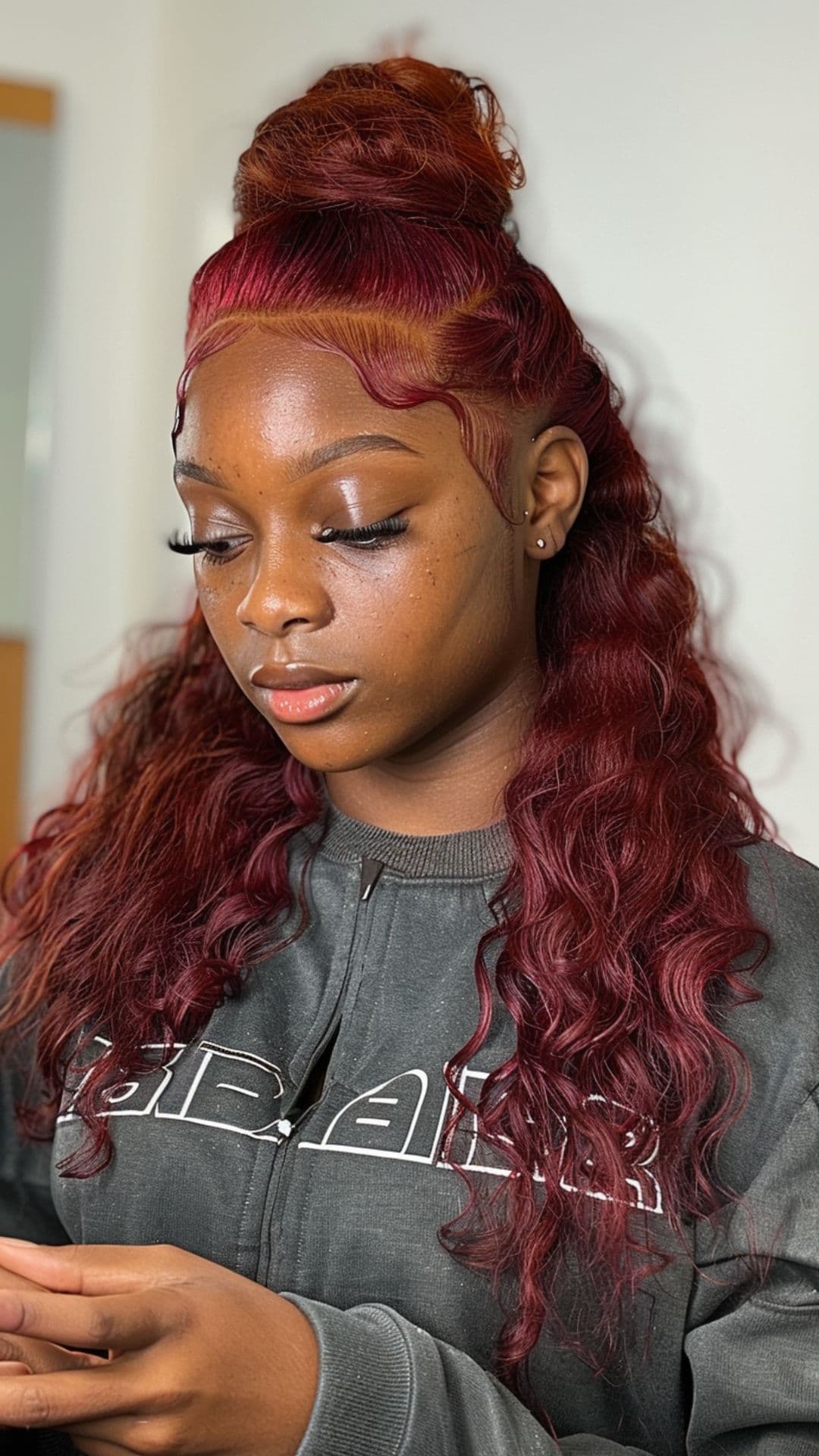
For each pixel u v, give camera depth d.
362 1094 0.85
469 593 0.79
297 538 0.77
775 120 1.56
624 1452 0.80
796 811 1.54
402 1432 0.71
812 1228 0.80
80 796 1.24
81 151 3.07
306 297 0.77
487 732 0.88
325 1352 0.71
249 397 0.77
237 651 0.80
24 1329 0.63
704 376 1.66
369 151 0.81
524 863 0.86
